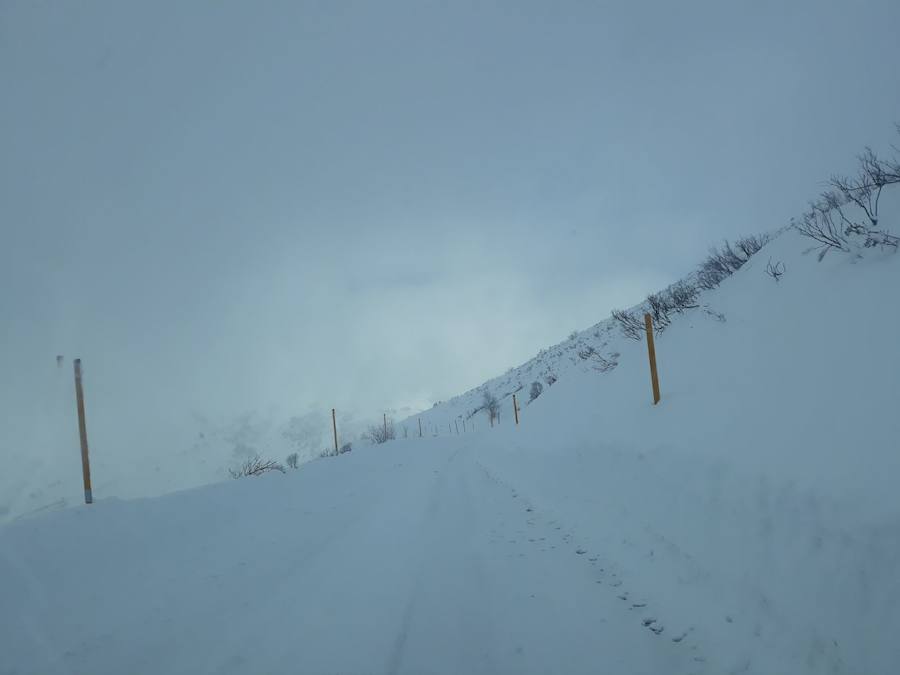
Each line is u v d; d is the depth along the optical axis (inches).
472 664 159.3
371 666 159.5
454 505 454.3
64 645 177.6
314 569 267.6
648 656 157.3
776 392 212.4
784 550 153.9
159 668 161.9
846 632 124.6
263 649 174.2
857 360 184.1
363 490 585.6
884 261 223.1
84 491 348.2
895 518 122.5
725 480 193.9
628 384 412.5
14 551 235.9
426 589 229.1
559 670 152.9
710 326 359.6
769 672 135.5
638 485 263.9
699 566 186.9
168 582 241.0
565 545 281.4
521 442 696.4
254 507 413.1
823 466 154.2
